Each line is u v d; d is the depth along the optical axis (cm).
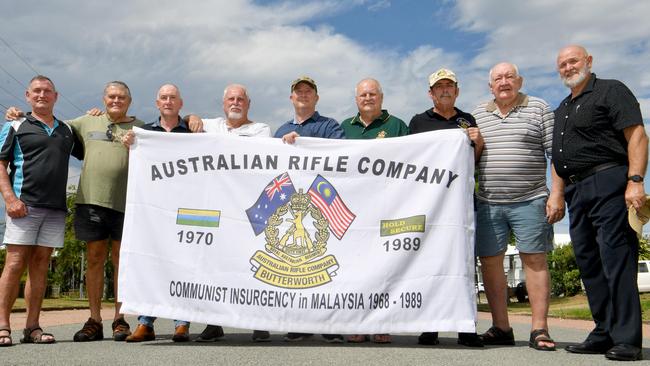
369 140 580
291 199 571
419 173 570
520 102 598
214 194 577
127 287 563
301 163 578
